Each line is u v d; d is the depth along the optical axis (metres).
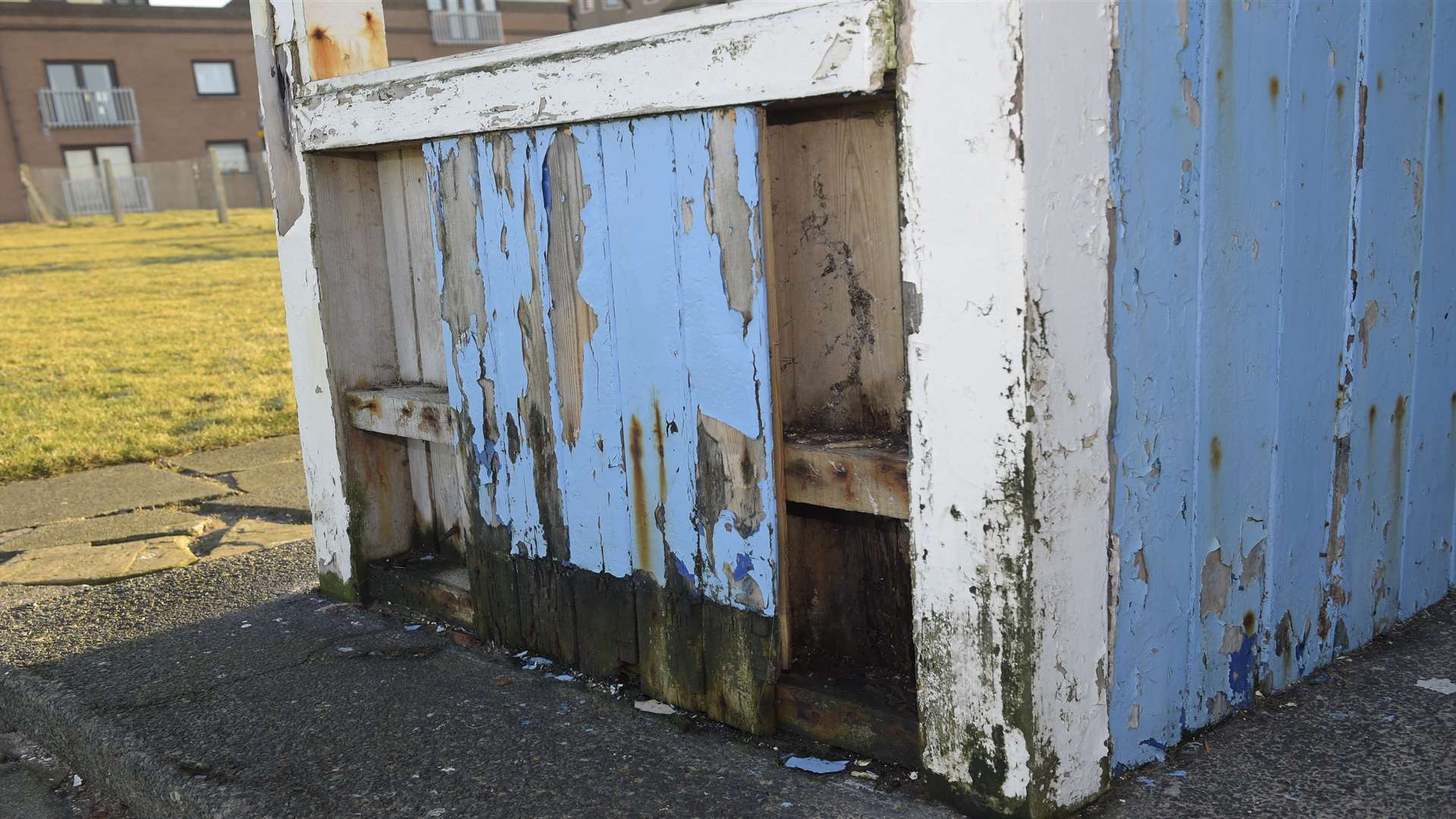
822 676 2.13
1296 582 2.17
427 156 2.53
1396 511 2.43
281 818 1.93
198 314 11.12
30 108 31.34
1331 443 2.19
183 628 2.96
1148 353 1.75
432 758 2.12
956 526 1.70
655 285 2.08
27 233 25.02
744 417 1.98
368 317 3.04
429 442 2.94
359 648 2.75
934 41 1.56
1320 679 2.23
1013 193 1.51
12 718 2.68
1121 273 1.67
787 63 1.74
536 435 2.43
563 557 2.45
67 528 4.20
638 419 2.18
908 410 1.78
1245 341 1.94
